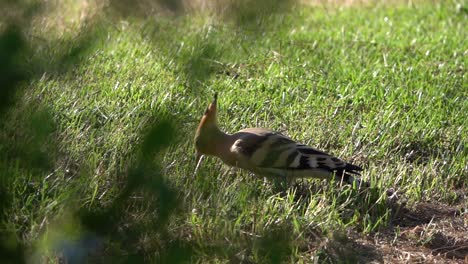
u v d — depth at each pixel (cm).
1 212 668
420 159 1294
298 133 1295
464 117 1445
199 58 647
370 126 1348
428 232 1032
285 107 1428
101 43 1591
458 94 1555
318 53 1772
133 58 1614
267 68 1650
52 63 639
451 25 2092
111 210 622
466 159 1270
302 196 1105
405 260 964
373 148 1281
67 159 1057
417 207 1112
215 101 1088
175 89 1418
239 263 884
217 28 980
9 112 638
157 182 593
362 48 1847
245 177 1121
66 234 629
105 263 680
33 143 626
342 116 1409
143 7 610
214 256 884
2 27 557
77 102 1306
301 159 1062
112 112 1285
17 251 642
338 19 2145
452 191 1177
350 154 1245
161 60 1527
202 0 1041
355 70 1670
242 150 1070
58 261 818
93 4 852
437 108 1481
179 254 621
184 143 1100
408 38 1955
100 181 1006
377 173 1175
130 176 596
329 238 970
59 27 1638
